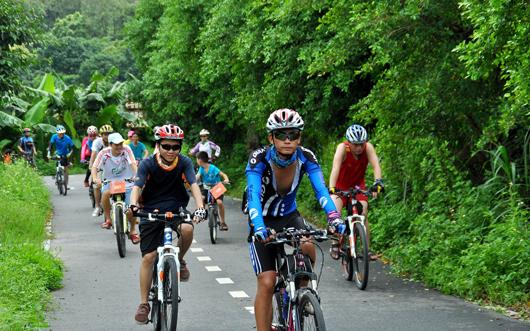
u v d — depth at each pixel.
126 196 17.28
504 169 14.59
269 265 7.80
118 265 15.76
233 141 44.75
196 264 15.93
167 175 10.09
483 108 15.48
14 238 16.98
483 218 14.27
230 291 12.92
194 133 44.50
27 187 27.03
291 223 8.12
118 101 62.25
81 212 26.94
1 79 27.95
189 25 34.84
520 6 10.58
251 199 7.59
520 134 16.00
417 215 16.88
